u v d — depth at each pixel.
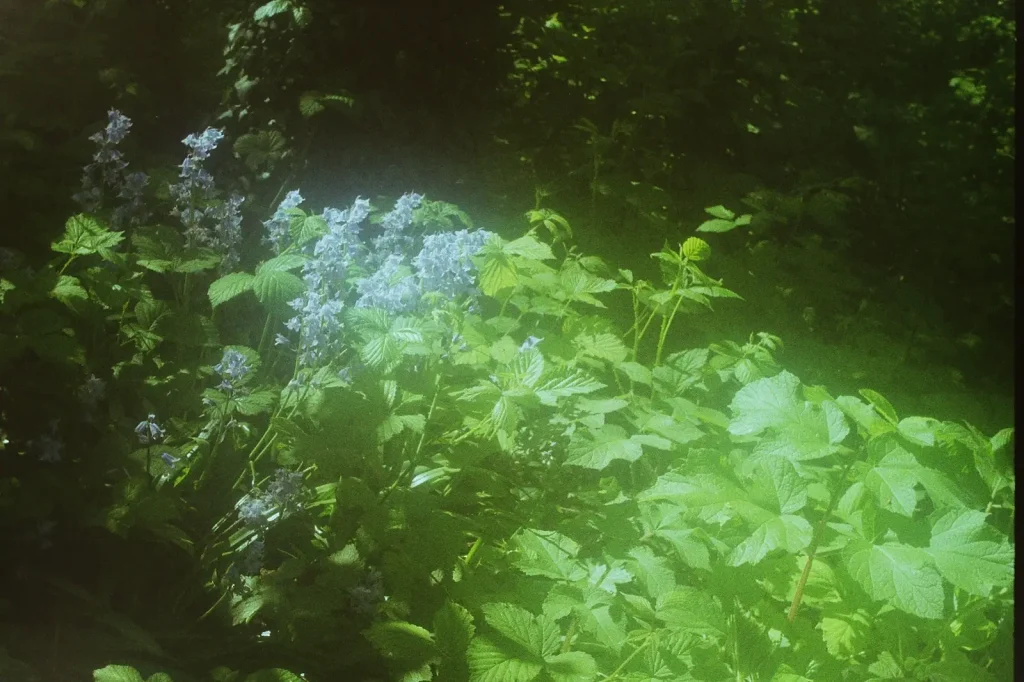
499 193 5.41
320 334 2.90
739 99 6.52
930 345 5.57
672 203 5.54
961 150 7.54
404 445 2.94
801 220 6.29
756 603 2.59
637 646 2.55
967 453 2.73
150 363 3.09
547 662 2.23
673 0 6.75
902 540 2.56
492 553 2.84
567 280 3.74
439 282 2.97
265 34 5.29
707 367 3.67
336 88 5.18
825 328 5.34
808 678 2.42
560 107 6.33
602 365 3.53
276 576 2.70
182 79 6.16
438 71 5.55
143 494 2.58
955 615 2.59
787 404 2.46
